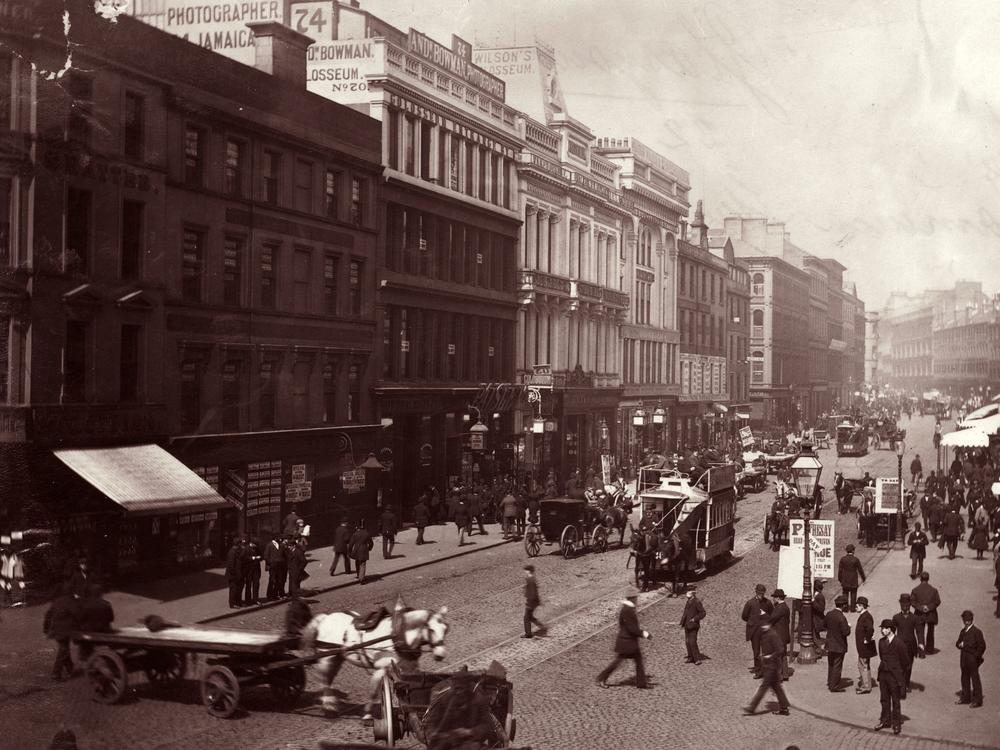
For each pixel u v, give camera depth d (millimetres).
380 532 39375
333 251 37562
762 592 22422
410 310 44156
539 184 57344
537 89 59938
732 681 21672
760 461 62188
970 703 20219
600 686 20844
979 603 29859
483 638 24266
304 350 35156
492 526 44062
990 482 46188
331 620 18125
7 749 14289
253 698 18047
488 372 51469
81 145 25453
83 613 16781
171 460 27094
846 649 21297
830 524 25453
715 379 82438
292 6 43875
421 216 45031
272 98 33969
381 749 15898
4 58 23906
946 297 50750
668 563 31547
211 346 30656
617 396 64812
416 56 44781
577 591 30547
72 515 23781
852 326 69812
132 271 27594
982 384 45281
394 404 41688
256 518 31812
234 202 31938
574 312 61031
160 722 16016
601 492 44156
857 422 66500
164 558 27141
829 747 17484
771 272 83188
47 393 24625
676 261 76688
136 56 27453
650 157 73500
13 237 24234
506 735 16281
